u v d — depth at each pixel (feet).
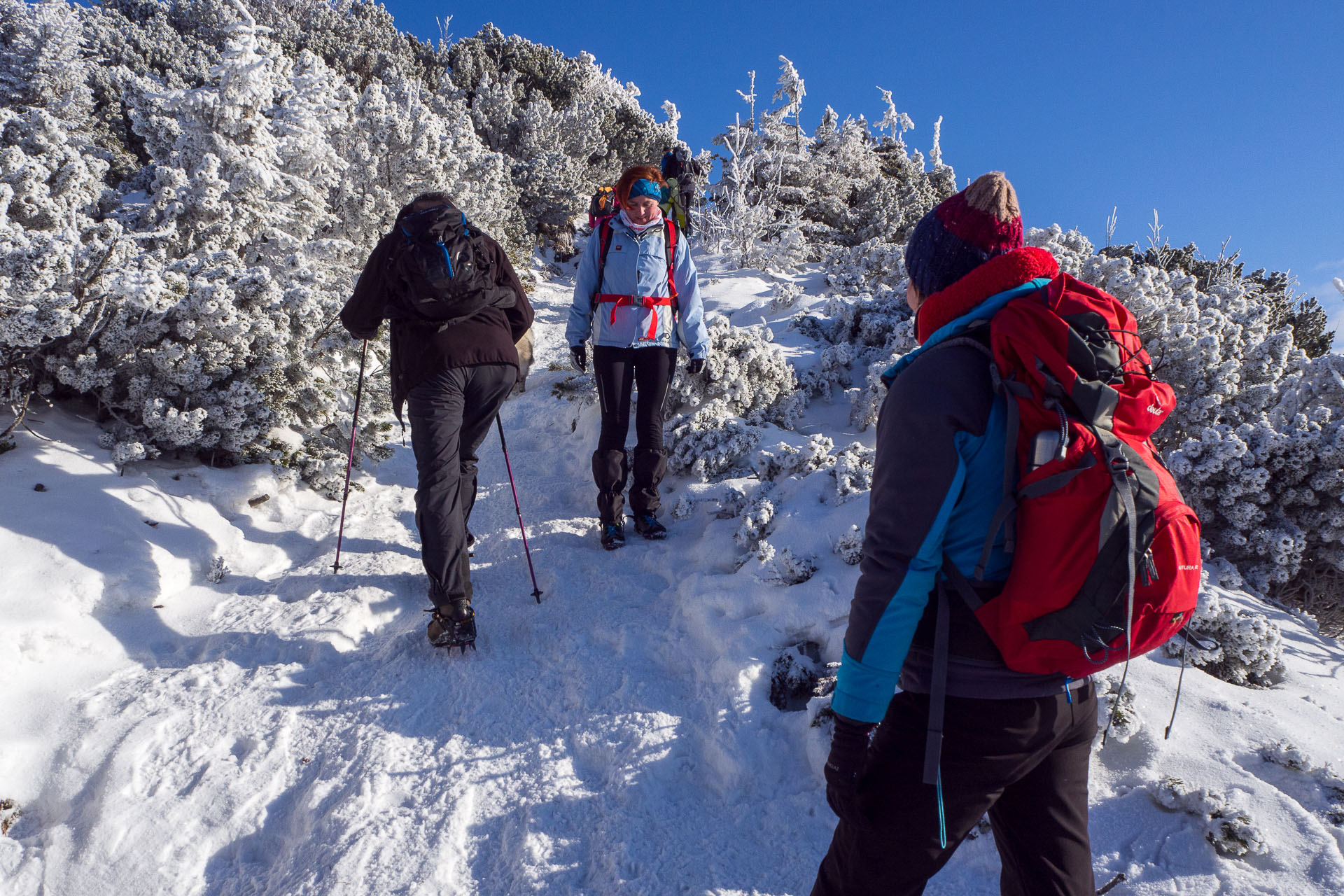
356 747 8.49
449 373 10.32
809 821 7.62
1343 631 11.57
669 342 12.98
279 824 7.78
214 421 13.20
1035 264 4.92
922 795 4.66
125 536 11.32
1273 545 11.49
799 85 46.01
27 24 29.17
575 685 9.46
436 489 10.00
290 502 13.80
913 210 44.04
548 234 43.68
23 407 12.23
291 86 23.36
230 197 17.99
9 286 11.40
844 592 9.90
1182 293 16.43
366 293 10.53
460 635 9.95
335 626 10.62
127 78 26.78
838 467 11.98
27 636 9.50
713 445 14.40
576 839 7.45
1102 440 4.33
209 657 9.97
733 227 36.47
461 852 7.32
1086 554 4.19
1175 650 9.14
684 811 7.82
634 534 13.47
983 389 4.58
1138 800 7.20
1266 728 7.96
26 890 7.13
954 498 4.41
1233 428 13.57
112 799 7.81
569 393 19.21
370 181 26.73
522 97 56.44
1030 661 4.38
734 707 8.74
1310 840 6.64
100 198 17.72
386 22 59.88
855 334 19.39
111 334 12.71
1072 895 4.75
